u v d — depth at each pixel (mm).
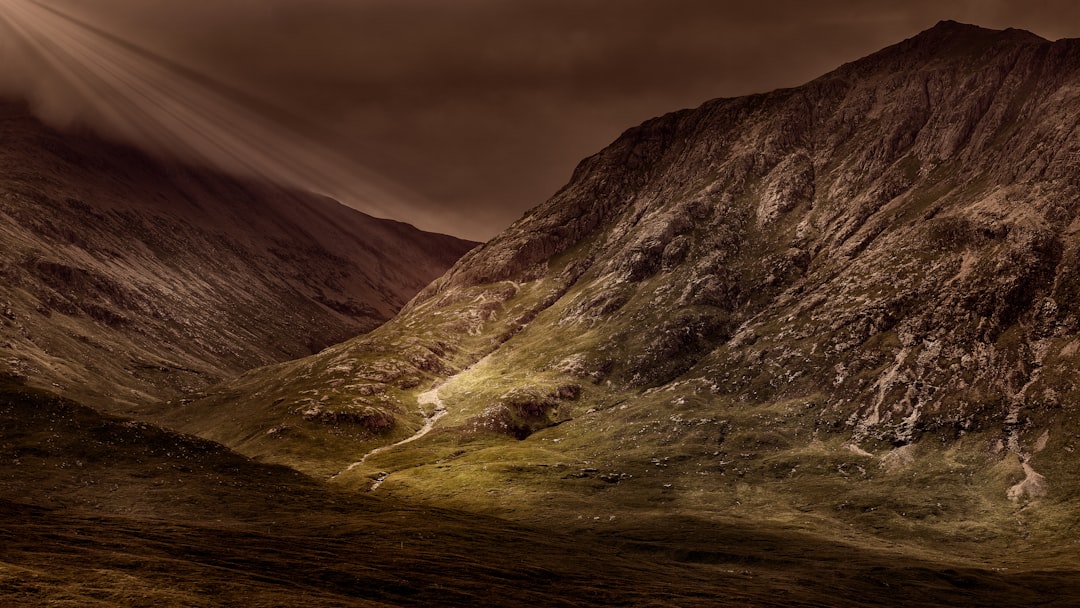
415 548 148125
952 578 153250
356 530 163500
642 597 124500
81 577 94750
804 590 140875
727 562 168125
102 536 128625
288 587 106938
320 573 118938
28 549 109625
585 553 163625
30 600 81312
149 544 125688
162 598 89625
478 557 144875
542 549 161750
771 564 164500
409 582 118875
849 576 154500
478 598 114000
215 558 121062
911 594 142750
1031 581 150250
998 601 138375
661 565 160750
